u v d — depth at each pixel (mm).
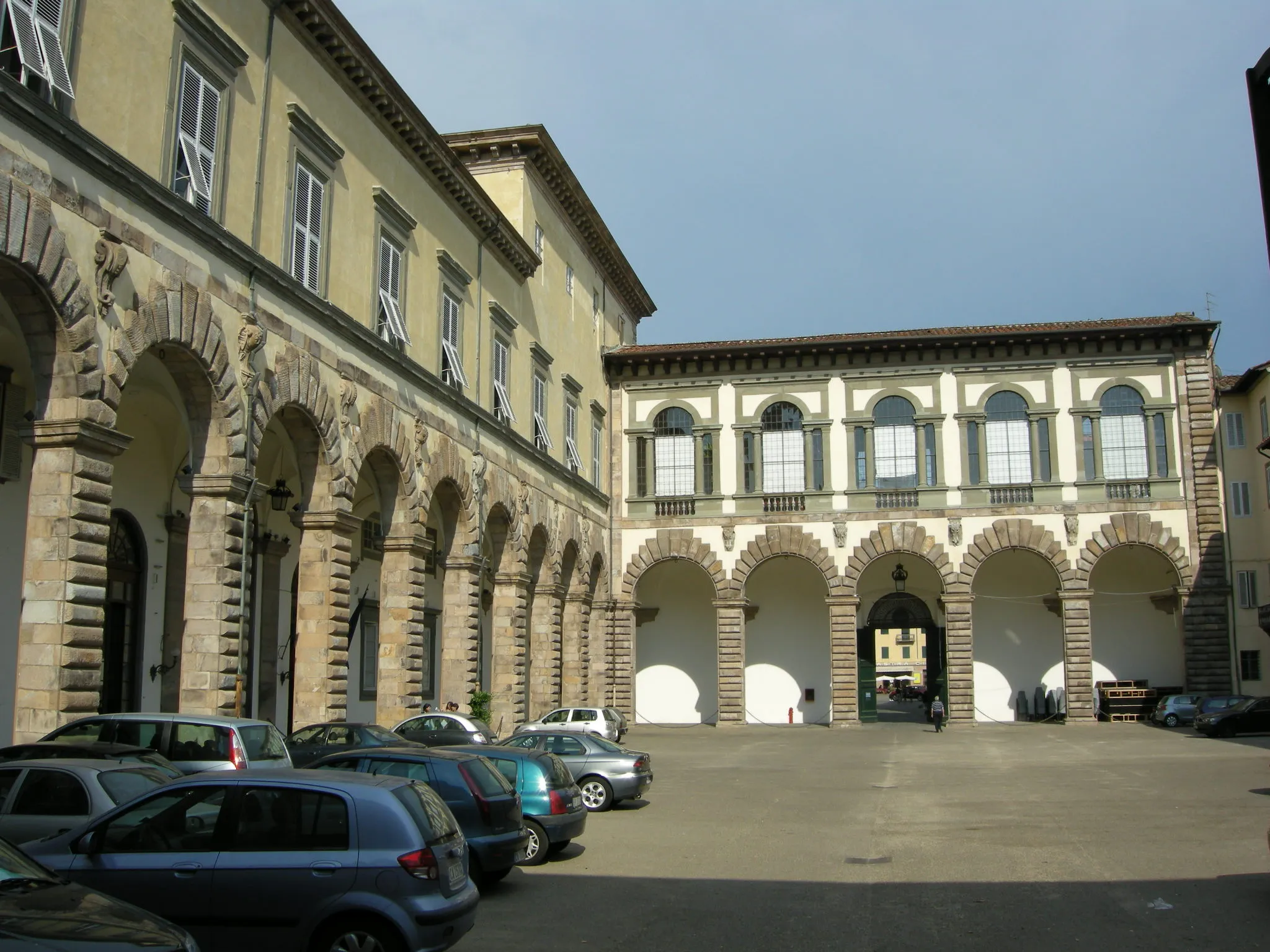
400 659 29438
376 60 27984
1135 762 31656
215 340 21375
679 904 13836
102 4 18781
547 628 42406
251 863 9844
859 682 52125
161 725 16609
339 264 27047
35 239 16703
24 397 22828
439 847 10164
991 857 16891
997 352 49875
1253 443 47656
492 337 37438
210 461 21516
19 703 17125
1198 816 20844
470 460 34688
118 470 26328
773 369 51906
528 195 41781
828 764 33094
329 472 25766
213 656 20953
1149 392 48625
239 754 16328
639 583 54250
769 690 52438
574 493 46750
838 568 49688
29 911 7496
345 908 9578
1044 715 49844
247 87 23328
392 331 29203
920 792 25516
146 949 7195
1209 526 47031
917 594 52188
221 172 22141
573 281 48281
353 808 10008
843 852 17672
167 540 28047
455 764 14742
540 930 12438
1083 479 48344
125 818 10266
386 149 29984
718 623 50406
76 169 17734
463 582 34000
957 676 48031
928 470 49750
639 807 23594
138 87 19625
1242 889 14297
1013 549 48375
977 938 11992
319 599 25438
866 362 51094
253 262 22625
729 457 51656
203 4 21828
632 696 51062
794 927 12602
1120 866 15969
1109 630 50062
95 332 17984
